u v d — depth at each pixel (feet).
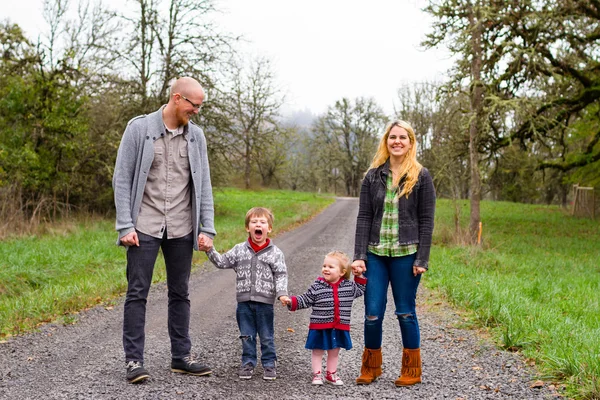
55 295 25.88
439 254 44.01
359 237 14.20
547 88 64.85
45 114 60.85
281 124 155.43
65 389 13.10
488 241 57.26
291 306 14.03
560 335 17.81
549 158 102.78
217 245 48.73
